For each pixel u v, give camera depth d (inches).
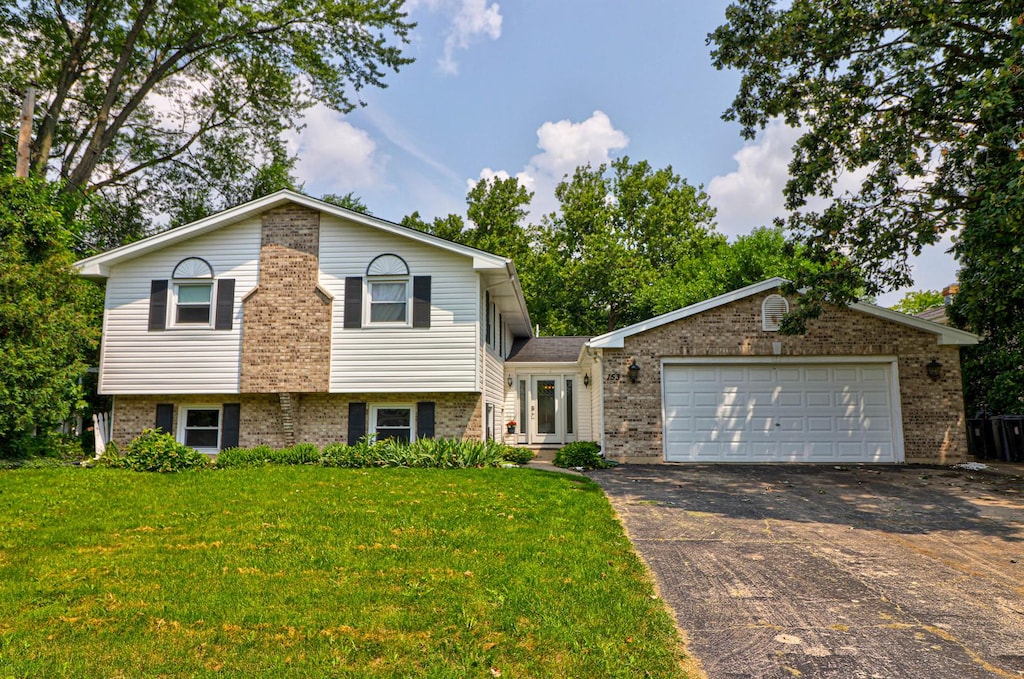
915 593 205.8
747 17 518.6
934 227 454.3
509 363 810.2
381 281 581.9
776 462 573.0
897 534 287.3
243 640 155.6
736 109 547.2
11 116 799.1
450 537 255.8
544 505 330.0
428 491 369.7
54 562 218.7
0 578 201.2
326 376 569.0
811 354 578.9
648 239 1449.3
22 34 787.4
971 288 552.7
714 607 191.5
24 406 485.1
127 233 991.0
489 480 419.2
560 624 168.4
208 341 581.9
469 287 575.2
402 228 572.7
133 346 585.9
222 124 986.1
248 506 318.7
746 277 1178.0
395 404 590.6
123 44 824.9
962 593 206.2
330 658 146.6
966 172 462.9
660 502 360.5
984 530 296.0
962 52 451.8
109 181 940.0
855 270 508.7
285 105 958.4
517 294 683.4
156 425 596.4
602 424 590.2
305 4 824.9
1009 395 663.8
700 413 586.2
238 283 586.9
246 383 572.4
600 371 609.0
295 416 586.6
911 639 169.0
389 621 167.6
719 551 254.4
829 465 555.5
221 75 926.4
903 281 516.1
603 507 331.6
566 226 1456.7
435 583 198.1
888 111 476.7
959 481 454.3
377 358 571.5
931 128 470.6
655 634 167.3
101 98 879.1
